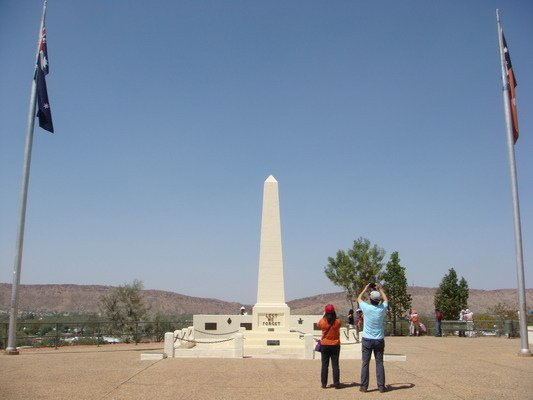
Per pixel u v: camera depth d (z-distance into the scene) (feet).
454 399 37.65
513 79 74.08
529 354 66.33
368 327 41.93
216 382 46.01
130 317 139.95
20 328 100.07
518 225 69.10
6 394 39.86
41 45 79.97
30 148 76.89
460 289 150.92
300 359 69.46
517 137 72.69
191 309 369.30
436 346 84.69
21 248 74.90
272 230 90.07
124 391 41.22
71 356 70.69
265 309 87.35
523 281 67.92
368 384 43.86
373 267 133.80
